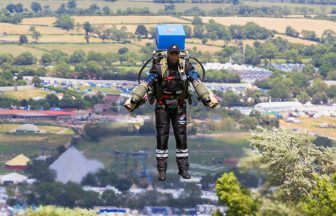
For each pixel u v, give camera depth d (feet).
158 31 145.38
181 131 145.59
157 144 145.79
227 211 227.20
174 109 145.28
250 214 223.51
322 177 229.45
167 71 144.56
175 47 143.33
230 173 227.61
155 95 146.00
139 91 144.56
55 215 215.31
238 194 223.92
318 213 223.71
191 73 145.07
